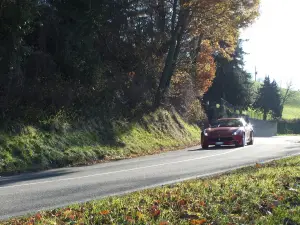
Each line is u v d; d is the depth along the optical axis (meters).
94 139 21.62
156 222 6.37
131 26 29.12
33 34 22.05
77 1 23.05
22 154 16.97
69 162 18.27
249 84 60.53
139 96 28.42
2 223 7.16
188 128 34.44
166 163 16.72
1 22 17.81
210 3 27.84
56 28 22.14
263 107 79.31
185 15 29.66
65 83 22.48
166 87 31.66
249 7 29.78
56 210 7.92
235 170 12.82
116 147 22.22
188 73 37.97
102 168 15.91
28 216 7.68
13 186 11.60
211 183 9.66
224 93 56.41
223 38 34.06
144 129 26.77
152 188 10.16
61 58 22.66
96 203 8.20
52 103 21.09
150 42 30.97
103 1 24.52
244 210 6.96
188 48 37.66
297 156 16.09
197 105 39.84
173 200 7.90
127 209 7.32
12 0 17.28
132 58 30.12
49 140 18.84
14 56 18.45
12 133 17.75
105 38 27.88
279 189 8.44
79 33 23.14
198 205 7.35
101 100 24.58
